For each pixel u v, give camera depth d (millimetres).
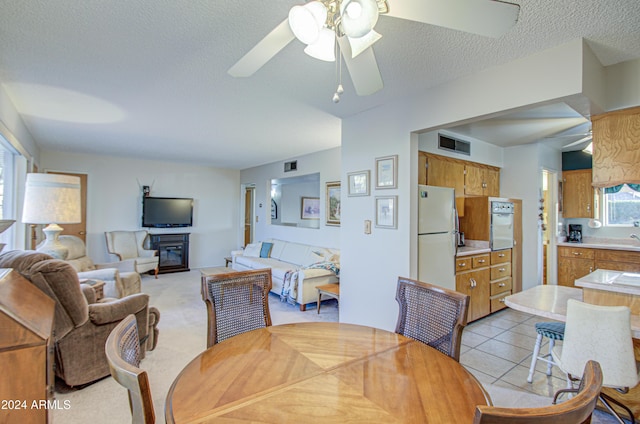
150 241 6617
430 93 2643
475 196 4297
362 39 1335
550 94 1998
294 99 2934
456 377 1176
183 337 3275
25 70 2375
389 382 1132
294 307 4449
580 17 1656
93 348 2363
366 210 3186
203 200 7469
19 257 2016
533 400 2201
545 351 2982
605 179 2221
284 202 7133
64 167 5812
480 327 3627
